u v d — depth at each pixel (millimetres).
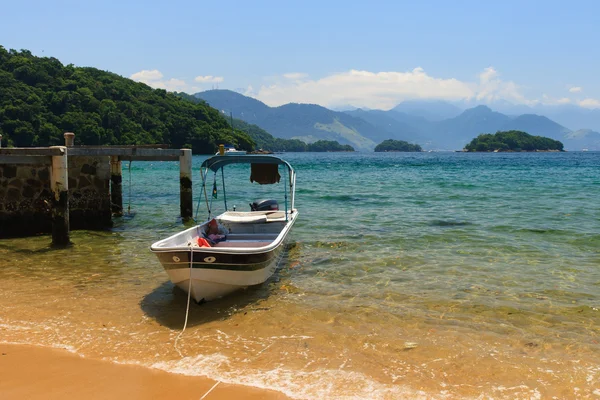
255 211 13023
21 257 11383
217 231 11156
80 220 15227
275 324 7199
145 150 15266
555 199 22688
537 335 6746
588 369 5750
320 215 17938
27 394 5090
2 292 8617
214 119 160500
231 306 8039
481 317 7430
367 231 14570
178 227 15820
